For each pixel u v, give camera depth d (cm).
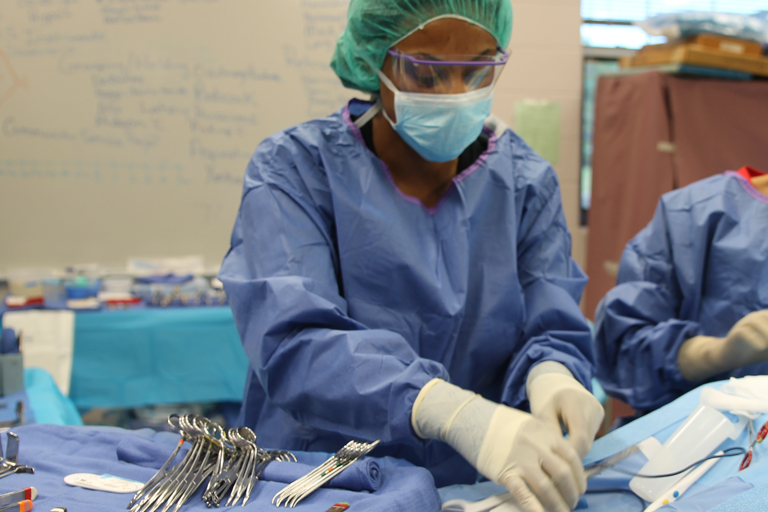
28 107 277
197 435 81
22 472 79
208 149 295
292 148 107
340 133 111
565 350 105
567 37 330
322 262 101
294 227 101
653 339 133
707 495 68
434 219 111
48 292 265
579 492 72
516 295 111
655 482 82
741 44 270
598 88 311
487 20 99
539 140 336
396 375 81
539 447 72
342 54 117
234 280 97
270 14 292
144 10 281
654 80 274
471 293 112
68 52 277
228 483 73
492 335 111
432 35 97
